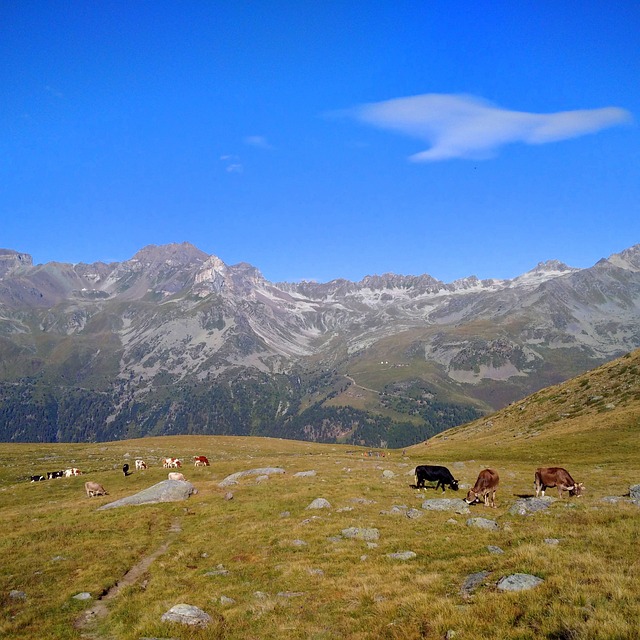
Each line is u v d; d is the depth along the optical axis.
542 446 71.62
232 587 19.88
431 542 22.52
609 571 14.28
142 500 41.66
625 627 10.49
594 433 71.88
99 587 22.00
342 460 73.38
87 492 50.59
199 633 15.54
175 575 22.59
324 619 15.69
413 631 13.16
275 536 27.03
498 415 116.00
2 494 54.69
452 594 15.42
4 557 27.02
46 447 114.50
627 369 95.75
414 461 71.44
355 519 29.50
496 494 36.59
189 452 104.56
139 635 15.92
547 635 11.31
